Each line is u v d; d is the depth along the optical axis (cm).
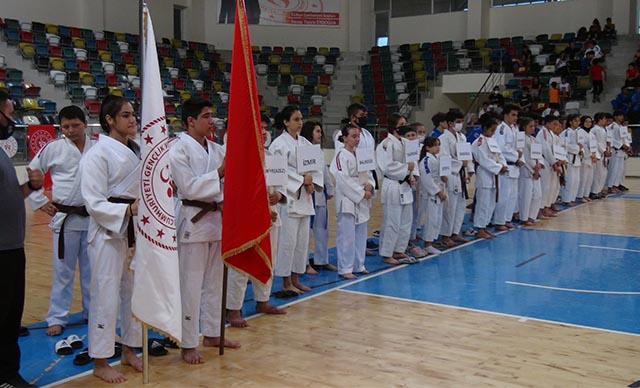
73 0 1733
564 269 632
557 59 1747
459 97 1839
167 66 1792
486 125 791
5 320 334
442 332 438
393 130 664
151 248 348
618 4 1775
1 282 323
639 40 1725
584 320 465
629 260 671
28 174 344
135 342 376
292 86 1898
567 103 1634
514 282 581
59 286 441
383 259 668
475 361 380
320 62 1986
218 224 396
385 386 343
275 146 528
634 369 366
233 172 383
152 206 347
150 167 346
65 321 445
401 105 1791
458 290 554
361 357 389
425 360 383
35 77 1523
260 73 1945
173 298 353
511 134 835
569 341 418
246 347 410
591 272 620
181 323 364
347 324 457
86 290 457
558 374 359
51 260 679
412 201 661
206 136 405
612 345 409
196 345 387
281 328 450
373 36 2127
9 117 341
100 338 352
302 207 530
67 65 1576
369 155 592
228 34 2033
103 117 361
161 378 359
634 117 1529
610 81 1694
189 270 385
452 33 2006
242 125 383
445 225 751
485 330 441
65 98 1520
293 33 2061
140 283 348
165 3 1925
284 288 541
